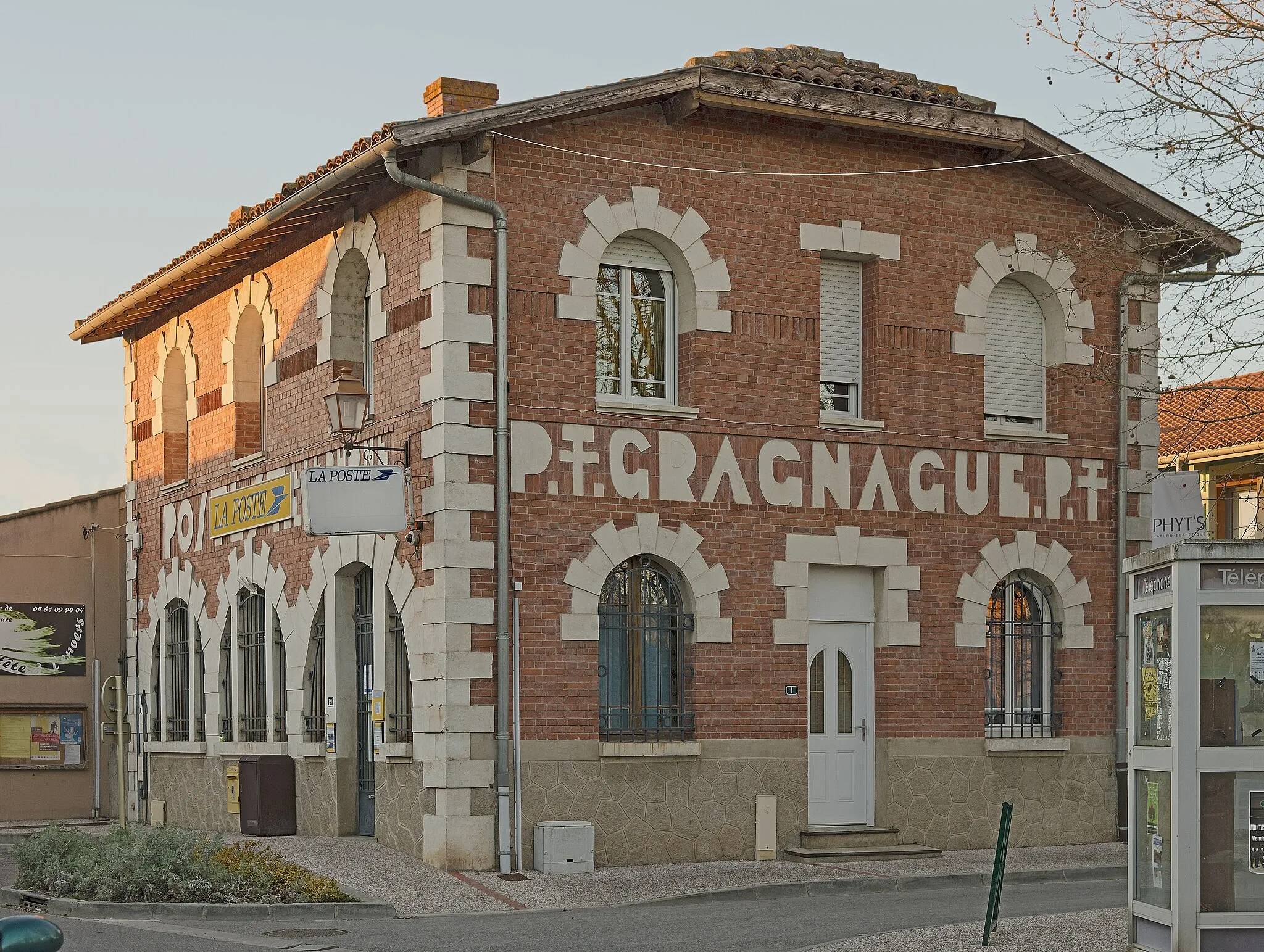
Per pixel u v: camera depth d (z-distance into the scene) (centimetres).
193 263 2250
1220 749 1036
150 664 2662
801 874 1752
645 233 1898
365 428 1947
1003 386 2102
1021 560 2056
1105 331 2134
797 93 1903
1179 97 1491
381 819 1892
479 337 1786
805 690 1927
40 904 1620
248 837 2134
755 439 1922
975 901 1570
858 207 1995
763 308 1936
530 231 1823
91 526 2925
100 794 2872
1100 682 2098
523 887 1661
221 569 2394
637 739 1848
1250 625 1044
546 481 1812
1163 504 1859
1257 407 2648
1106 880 1795
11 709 2817
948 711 2000
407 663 1902
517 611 1783
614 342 1900
